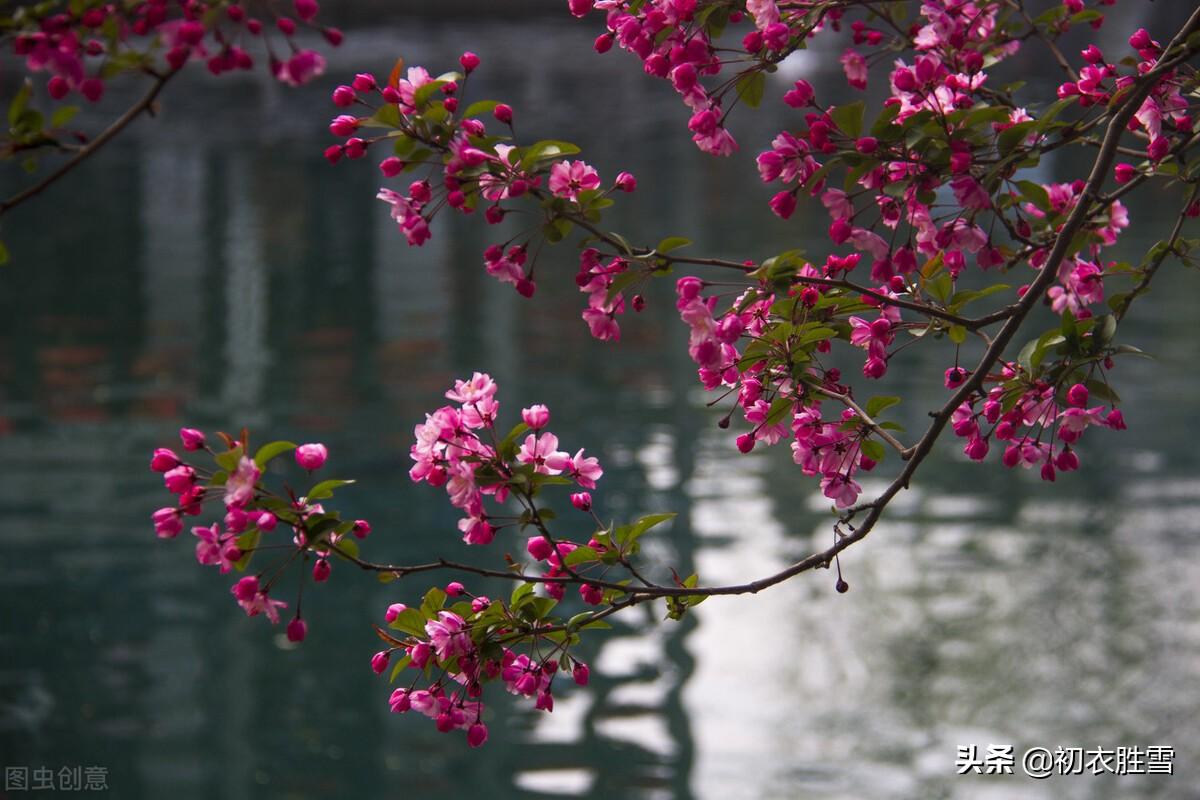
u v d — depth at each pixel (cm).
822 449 311
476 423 291
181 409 1786
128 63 230
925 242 311
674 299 2331
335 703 1119
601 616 293
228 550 266
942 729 1023
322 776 1007
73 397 1844
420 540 1379
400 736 1067
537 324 2230
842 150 281
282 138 4400
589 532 1366
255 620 1249
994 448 1648
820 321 312
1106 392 308
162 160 4034
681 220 2958
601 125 4378
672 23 294
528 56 6122
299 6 229
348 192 3525
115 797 971
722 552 1341
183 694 1112
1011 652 1126
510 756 1037
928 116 277
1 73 4309
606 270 287
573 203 281
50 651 1177
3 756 1009
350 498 1474
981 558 1323
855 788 955
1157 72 288
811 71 5038
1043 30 355
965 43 353
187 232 3056
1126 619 1167
